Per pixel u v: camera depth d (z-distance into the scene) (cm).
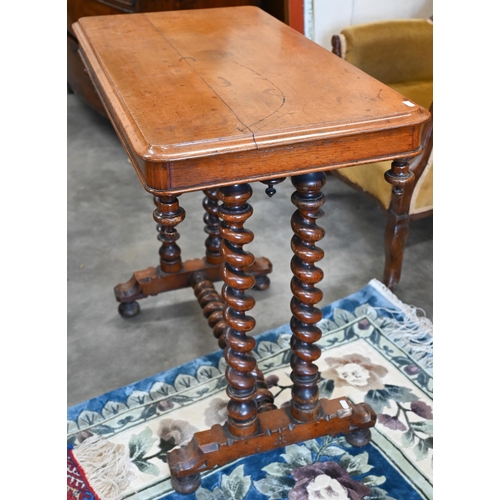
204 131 103
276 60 138
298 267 125
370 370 171
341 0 254
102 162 302
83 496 138
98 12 282
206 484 140
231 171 103
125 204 266
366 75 129
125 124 109
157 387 168
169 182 101
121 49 147
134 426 156
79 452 149
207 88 122
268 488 138
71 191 276
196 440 138
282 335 185
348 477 140
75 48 303
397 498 135
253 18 173
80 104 367
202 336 189
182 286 195
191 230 244
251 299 123
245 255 119
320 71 132
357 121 107
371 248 229
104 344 187
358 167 207
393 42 237
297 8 255
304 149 106
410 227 241
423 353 177
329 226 242
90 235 243
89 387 171
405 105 113
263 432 138
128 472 144
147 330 192
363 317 191
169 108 113
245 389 132
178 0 272
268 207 257
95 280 216
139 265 224
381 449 147
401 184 120
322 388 165
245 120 107
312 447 148
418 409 158
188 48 147
